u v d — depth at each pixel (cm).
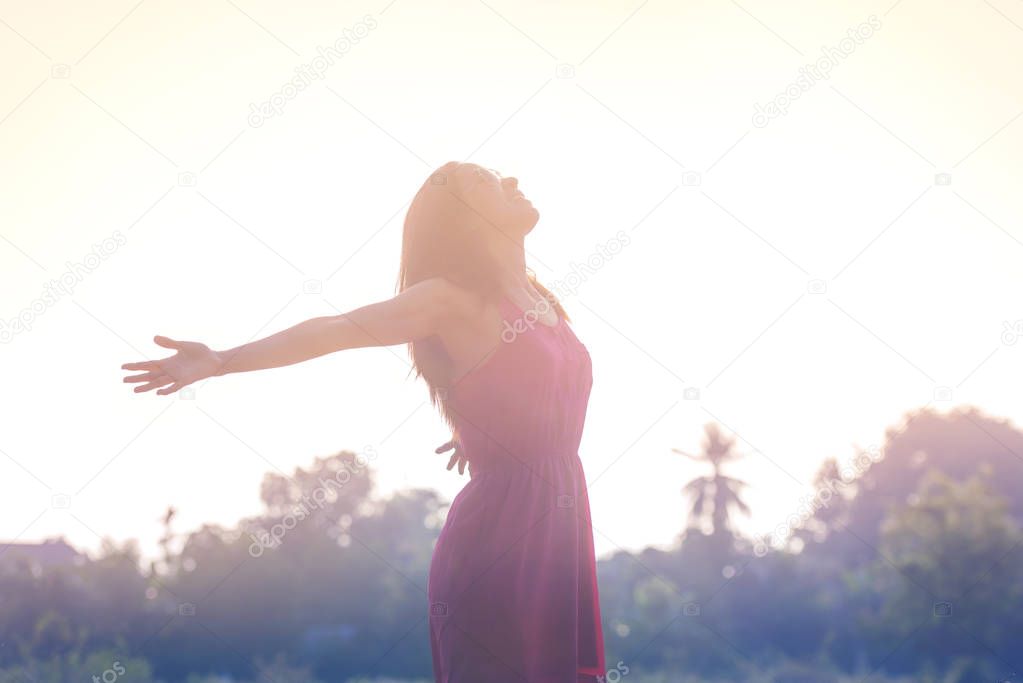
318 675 5666
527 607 316
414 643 6059
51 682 2655
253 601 5425
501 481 326
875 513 6975
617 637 4944
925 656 4331
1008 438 7338
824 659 4738
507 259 344
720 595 5219
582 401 343
